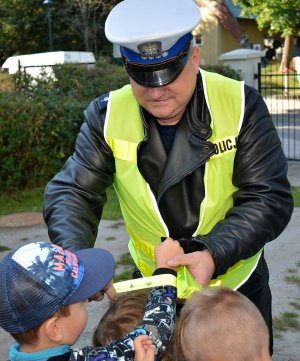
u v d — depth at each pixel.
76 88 10.84
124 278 5.20
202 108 2.21
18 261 1.67
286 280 5.07
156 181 2.25
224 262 2.01
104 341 1.99
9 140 7.82
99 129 2.33
